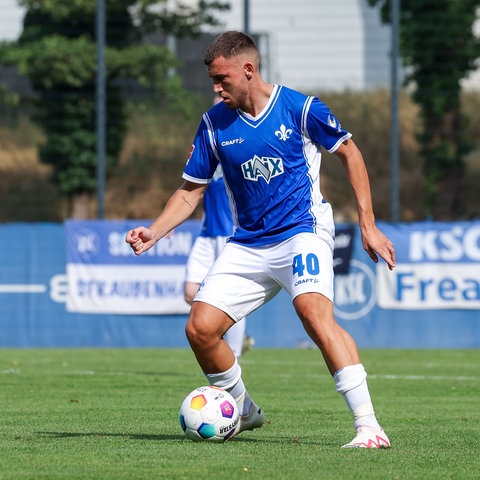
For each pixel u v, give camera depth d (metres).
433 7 81.12
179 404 27.77
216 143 19.47
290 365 44.00
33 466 16.59
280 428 22.67
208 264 32.59
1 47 80.56
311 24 96.19
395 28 58.03
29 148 98.94
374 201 96.62
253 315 54.69
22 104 87.69
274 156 19.00
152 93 86.62
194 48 92.75
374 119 102.88
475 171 89.00
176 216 19.95
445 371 41.06
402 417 25.50
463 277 53.62
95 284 54.81
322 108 18.94
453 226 53.69
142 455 17.75
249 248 19.30
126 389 32.34
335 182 97.00
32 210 87.12
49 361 45.31
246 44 18.88
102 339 54.81
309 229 18.97
